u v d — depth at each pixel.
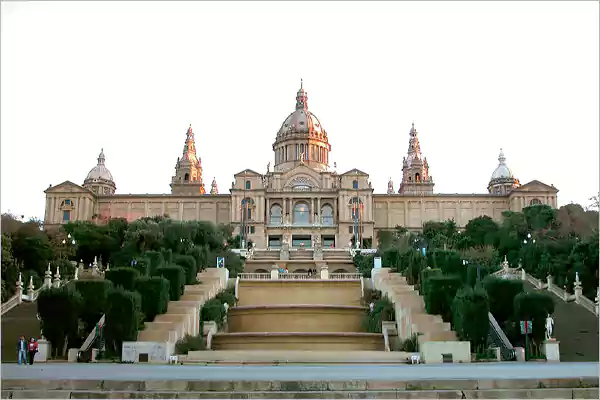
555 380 32.16
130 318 48.53
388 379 32.25
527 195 167.75
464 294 51.00
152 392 30.61
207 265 83.88
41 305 50.47
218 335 57.88
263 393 30.53
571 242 90.12
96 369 39.41
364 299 69.69
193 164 199.62
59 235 107.62
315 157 191.62
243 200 161.38
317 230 159.88
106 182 193.88
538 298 52.50
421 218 170.75
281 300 71.50
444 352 46.69
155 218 136.25
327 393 30.47
